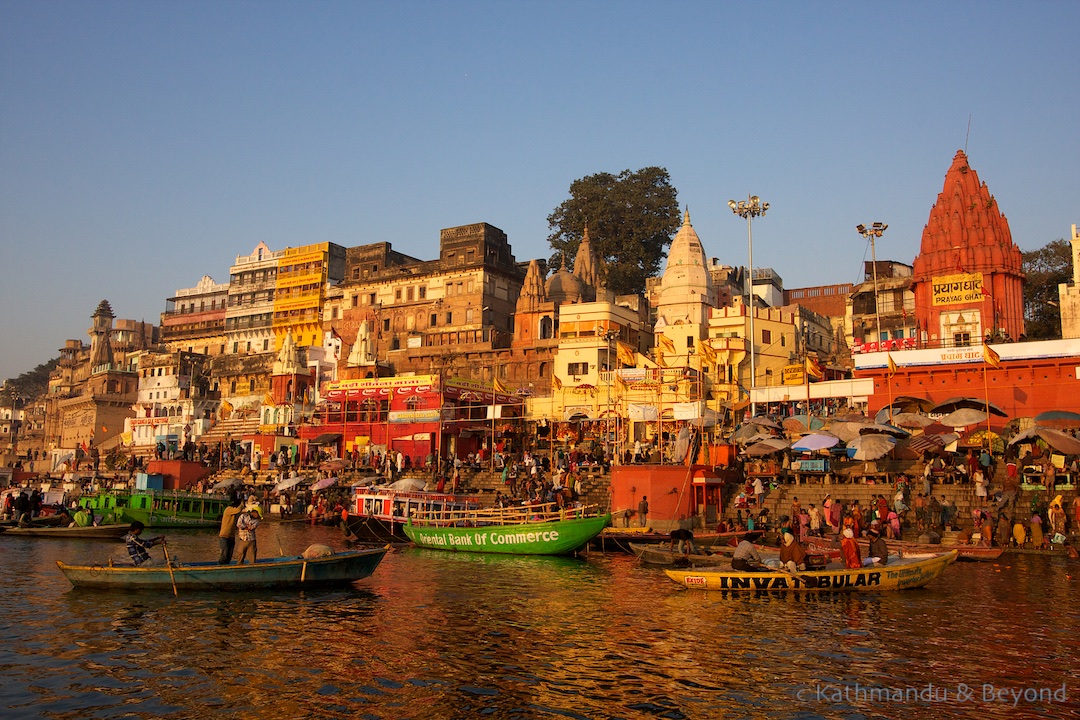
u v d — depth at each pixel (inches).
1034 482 1376.7
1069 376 1614.2
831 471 1509.6
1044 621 773.9
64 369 4707.2
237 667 622.2
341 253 3631.9
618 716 524.7
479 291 2940.5
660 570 1120.2
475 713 527.5
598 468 1747.0
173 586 885.2
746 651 672.4
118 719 513.3
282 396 2940.5
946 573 1046.4
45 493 1908.2
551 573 1098.1
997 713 535.2
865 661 644.1
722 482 1508.4
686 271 2496.3
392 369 2834.6
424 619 791.7
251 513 952.3
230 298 3818.9
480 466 1924.2
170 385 3523.6
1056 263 2361.0
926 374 1745.8
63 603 840.3
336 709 533.0
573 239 3331.7
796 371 2047.2
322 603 861.2
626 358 1852.9
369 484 1745.8
